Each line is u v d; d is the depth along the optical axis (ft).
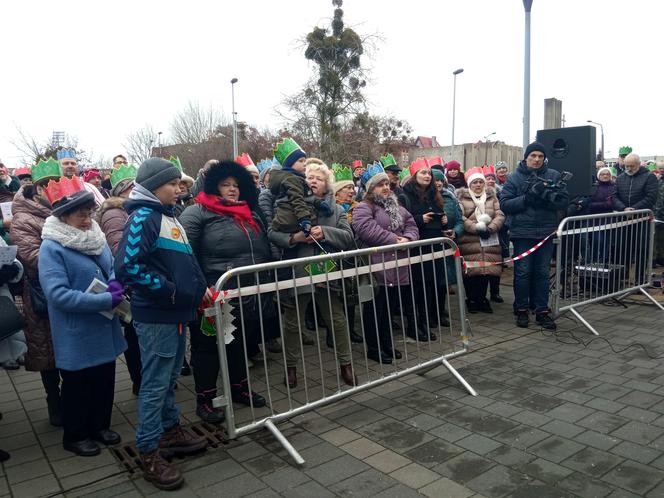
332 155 64.28
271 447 10.91
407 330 18.29
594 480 9.15
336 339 13.80
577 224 20.18
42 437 11.73
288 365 14.25
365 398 13.35
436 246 18.69
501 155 82.64
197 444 10.64
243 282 12.43
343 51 64.28
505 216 20.92
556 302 18.38
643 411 11.84
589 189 20.74
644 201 24.04
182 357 10.51
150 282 9.11
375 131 71.36
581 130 20.62
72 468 10.29
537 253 18.92
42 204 11.87
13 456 10.84
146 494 9.28
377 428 11.59
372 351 16.21
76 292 10.06
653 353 15.67
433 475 9.53
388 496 8.94
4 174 20.52
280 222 13.42
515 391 13.32
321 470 9.90
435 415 12.12
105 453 10.92
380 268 13.58
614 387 13.26
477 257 20.61
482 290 21.43
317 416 12.38
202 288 10.18
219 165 12.48
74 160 18.25
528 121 34.24
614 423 11.31
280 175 14.02
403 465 9.95
